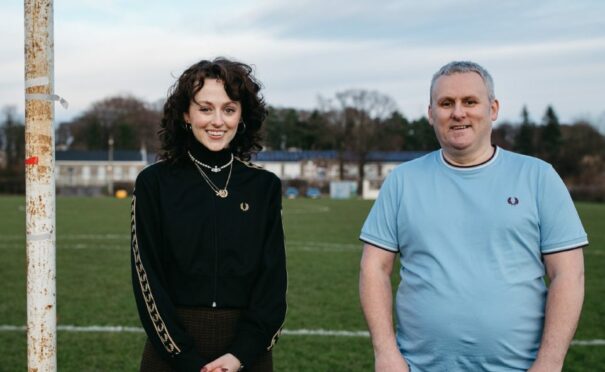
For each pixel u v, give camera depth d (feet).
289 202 135.74
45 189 8.53
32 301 8.57
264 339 9.71
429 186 9.86
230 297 9.84
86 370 18.60
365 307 10.01
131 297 29.27
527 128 252.01
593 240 55.83
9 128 244.42
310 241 54.54
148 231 9.78
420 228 9.72
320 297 29.76
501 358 9.27
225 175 10.32
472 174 9.64
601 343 21.56
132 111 319.47
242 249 9.96
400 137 295.48
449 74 9.65
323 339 22.11
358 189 215.72
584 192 147.43
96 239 55.16
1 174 207.10
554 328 9.00
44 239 8.54
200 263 9.78
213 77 10.11
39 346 8.59
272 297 9.95
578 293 9.11
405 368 9.44
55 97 8.62
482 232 9.43
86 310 26.45
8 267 38.81
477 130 9.51
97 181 276.00
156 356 9.75
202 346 9.74
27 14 8.46
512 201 9.41
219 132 10.20
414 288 9.78
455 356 9.43
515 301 9.28
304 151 297.33
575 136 217.36
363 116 257.75
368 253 10.27
